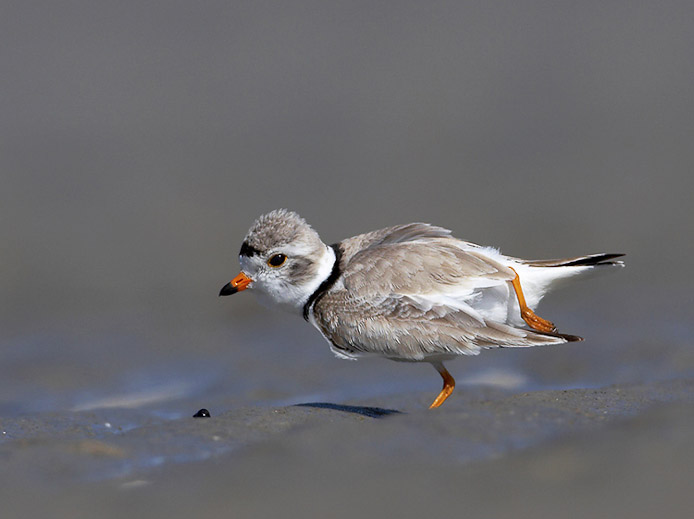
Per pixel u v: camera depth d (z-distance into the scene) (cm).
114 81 2416
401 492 705
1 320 1438
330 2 2797
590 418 864
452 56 2611
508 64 2577
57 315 1455
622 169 2058
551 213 1870
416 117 2339
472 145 2198
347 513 671
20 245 1705
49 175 2008
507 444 802
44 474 781
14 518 691
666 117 2302
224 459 802
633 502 656
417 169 2078
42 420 997
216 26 2658
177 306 1489
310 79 2486
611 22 2762
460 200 1941
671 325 1342
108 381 1183
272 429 882
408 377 1182
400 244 968
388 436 825
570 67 2558
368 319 942
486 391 1095
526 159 2123
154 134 2197
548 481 708
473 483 714
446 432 829
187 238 1747
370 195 1967
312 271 991
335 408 959
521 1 2870
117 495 730
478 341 907
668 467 724
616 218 1836
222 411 1045
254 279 1011
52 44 2495
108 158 2094
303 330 1393
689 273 1596
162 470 782
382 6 2833
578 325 1366
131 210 1861
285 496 710
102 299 1516
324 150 2178
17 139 2162
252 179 2014
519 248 1731
